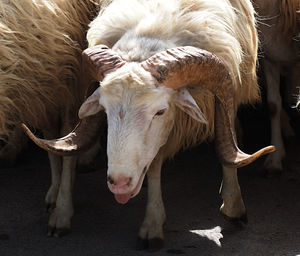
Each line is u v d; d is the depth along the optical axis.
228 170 6.25
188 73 5.20
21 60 5.93
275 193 7.14
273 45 7.30
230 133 5.52
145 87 5.03
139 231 5.98
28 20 6.00
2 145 8.16
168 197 7.16
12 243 6.13
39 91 6.18
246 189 7.27
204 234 6.21
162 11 5.61
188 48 5.24
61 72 6.30
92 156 7.99
